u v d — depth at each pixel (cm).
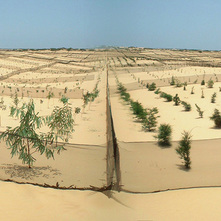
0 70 8881
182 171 1112
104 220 727
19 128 1197
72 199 860
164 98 3822
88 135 1856
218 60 14662
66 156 1248
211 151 1372
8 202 827
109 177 973
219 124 2203
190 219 754
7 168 1109
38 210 781
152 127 2184
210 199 891
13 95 4594
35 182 975
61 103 3834
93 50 19862
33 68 10019
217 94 3988
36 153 1328
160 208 819
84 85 6009
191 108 3062
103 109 3192
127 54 17025
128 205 825
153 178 1030
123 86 4994
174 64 11056
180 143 1357
